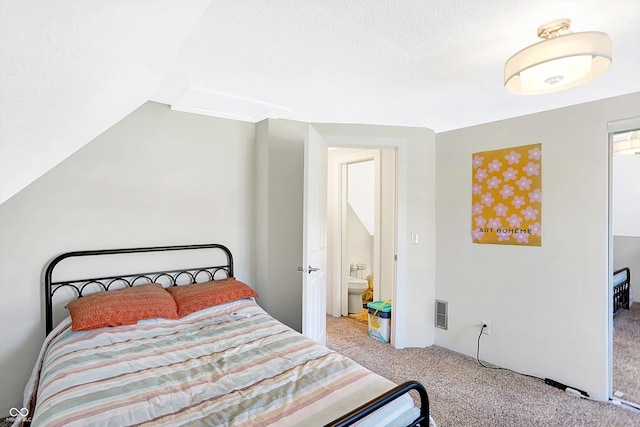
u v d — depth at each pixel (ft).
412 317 10.45
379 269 13.48
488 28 4.95
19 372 6.78
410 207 10.42
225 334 6.38
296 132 10.09
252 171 10.07
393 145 10.35
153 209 8.40
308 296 8.15
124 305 6.66
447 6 4.38
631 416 6.79
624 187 7.59
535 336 8.42
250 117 9.55
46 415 3.81
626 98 7.07
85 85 2.94
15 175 3.25
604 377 7.37
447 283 10.34
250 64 6.22
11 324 6.73
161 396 4.23
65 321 6.63
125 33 2.70
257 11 4.50
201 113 9.10
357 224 16.94
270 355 5.45
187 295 7.70
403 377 8.46
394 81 7.04
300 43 5.43
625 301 7.79
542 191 8.29
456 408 7.06
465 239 9.87
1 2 1.34
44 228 7.07
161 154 8.51
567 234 7.90
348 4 4.35
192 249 8.98
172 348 5.73
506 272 8.96
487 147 9.34
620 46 5.45
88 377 4.67
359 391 4.33
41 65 1.96
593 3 4.29
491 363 9.27
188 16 3.72
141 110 8.20
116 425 3.65
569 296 7.88
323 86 7.32
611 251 7.41
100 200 7.70
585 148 7.62
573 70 4.75
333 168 13.99
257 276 10.05
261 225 9.85
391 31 5.05
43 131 2.93
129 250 7.96
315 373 4.83
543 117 8.27
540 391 7.77
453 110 8.99
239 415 3.82
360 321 13.12
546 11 4.50
